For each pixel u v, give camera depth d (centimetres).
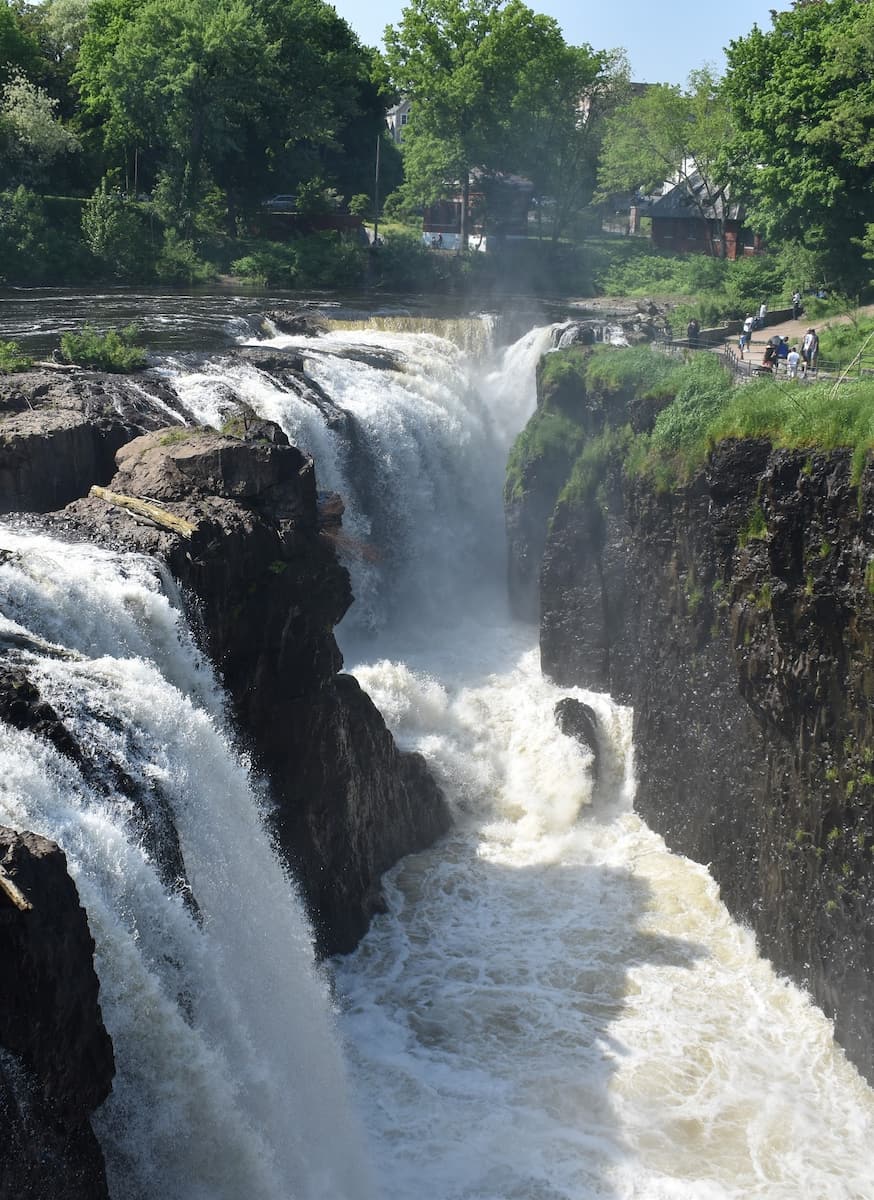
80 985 1555
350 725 3192
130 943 1733
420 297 8675
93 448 3344
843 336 5862
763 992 2931
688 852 3512
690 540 3525
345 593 3064
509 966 3006
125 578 2519
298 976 2397
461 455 5172
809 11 7738
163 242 9319
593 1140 2453
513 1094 2569
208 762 2295
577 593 4319
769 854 3028
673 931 3175
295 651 2916
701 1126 2508
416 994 2886
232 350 5097
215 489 2947
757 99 7631
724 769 3312
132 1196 1741
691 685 3525
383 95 12362
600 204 12825
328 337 5869
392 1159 2362
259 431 3222
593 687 4306
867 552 2577
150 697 2216
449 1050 2698
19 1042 1456
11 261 8475
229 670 2827
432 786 3600
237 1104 1919
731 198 10606
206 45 8962
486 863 3472
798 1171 2403
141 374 4409
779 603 2825
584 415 4719
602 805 3884
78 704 2067
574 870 3462
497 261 10262
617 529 4209
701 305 7512
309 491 3052
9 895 1458
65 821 1800
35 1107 1473
